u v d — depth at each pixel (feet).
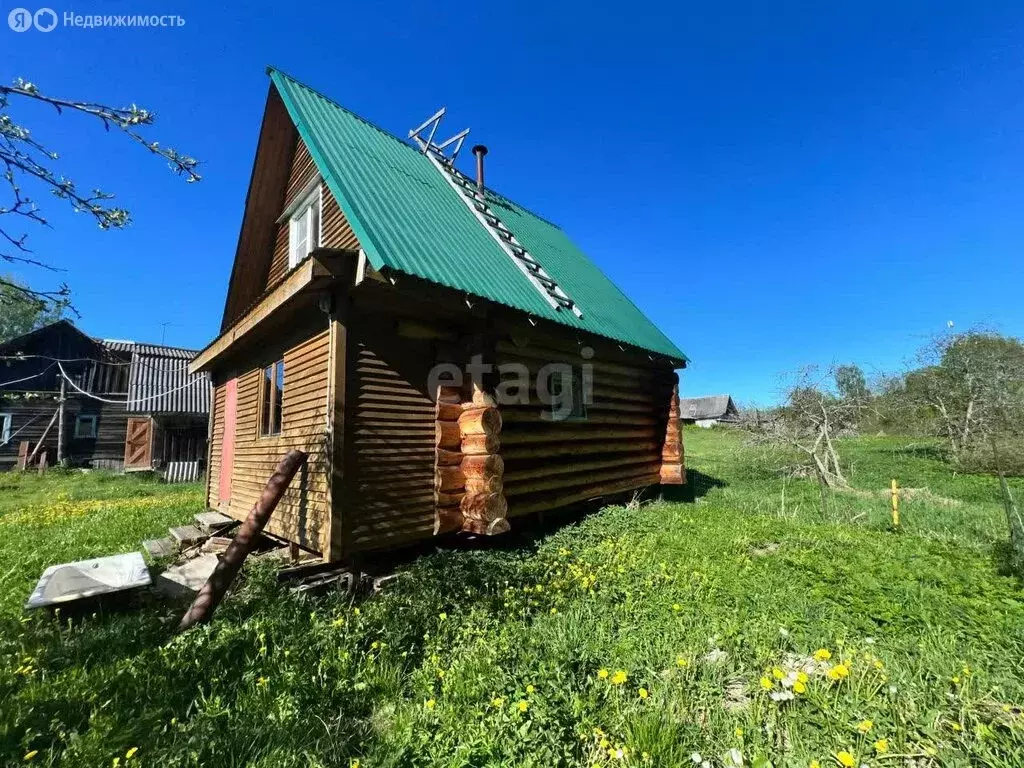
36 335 70.33
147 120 11.76
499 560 17.79
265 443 22.95
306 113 23.16
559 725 8.63
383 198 20.58
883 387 61.82
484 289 19.20
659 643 11.75
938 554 18.43
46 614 14.17
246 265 32.14
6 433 66.69
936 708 8.84
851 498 34.17
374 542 17.22
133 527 28.04
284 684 10.39
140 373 74.23
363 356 17.54
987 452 45.96
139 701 9.93
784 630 11.91
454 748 8.50
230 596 15.56
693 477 45.32
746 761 7.91
